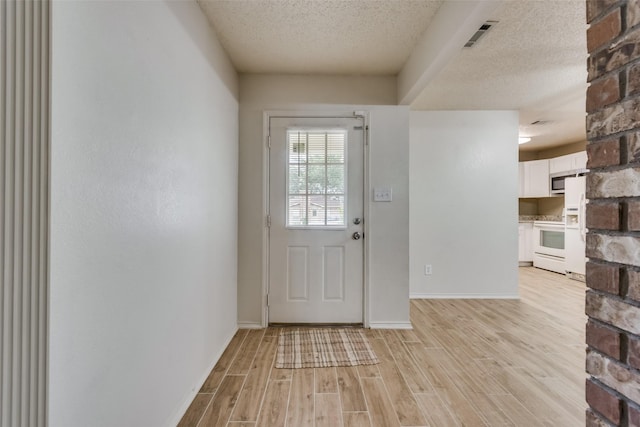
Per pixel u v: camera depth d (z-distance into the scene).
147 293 1.29
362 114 2.88
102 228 1.01
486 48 2.40
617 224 0.74
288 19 2.02
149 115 1.29
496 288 3.85
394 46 2.37
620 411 0.73
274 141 2.88
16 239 0.78
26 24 0.79
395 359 2.25
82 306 0.93
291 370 2.09
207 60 2.00
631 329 0.70
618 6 0.73
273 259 2.88
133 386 1.19
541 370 2.10
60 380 0.85
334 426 1.56
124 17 1.12
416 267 3.86
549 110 3.85
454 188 3.88
